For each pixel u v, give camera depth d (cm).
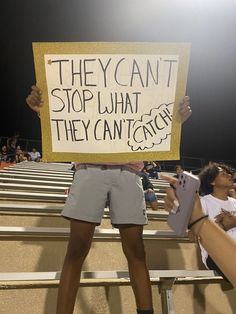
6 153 1199
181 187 90
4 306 187
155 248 261
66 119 166
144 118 165
